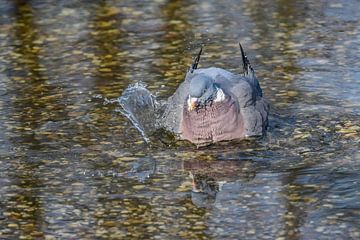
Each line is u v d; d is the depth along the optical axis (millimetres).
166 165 19453
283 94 22750
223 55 25234
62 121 21672
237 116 20500
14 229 16781
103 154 20000
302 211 17109
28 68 24844
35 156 19906
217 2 29500
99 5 29641
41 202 17812
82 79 24016
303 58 24812
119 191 18234
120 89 23297
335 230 16344
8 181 18734
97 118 21828
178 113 20969
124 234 16500
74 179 18812
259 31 26906
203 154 19984
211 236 16328
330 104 22109
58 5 29734
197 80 20203
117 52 25750
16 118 21859
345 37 26172
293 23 27438
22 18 28656
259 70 24156
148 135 20969
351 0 29219
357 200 17406
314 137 20531
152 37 26766
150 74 24172
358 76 23484
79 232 16609
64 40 26781
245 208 17359
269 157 19656
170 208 17469
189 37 26625
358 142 20156
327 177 18484
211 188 18266
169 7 29203
